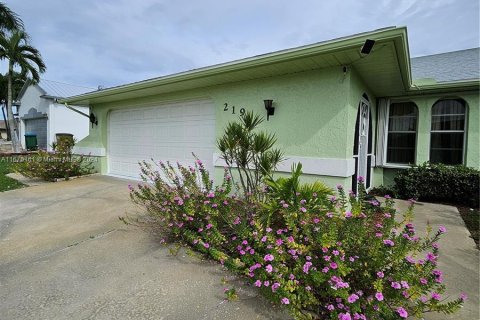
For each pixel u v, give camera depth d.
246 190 3.86
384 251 2.06
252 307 2.25
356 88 4.84
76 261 3.05
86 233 3.92
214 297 2.39
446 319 2.16
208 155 6.52
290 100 4.95
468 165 6.70
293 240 2.36
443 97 6.89
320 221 2.45
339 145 4.47
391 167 7.52
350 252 2.22
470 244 3.76
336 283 1.94
